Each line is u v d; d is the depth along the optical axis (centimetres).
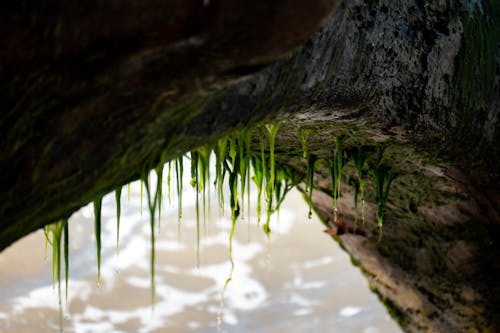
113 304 612
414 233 303
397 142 229
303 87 161
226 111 137
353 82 180
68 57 98
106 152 116
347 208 306
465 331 321
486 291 302
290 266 671
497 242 283
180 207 198
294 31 95
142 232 698
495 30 243
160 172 150
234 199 223
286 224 716
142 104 111
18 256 641
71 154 112
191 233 700
